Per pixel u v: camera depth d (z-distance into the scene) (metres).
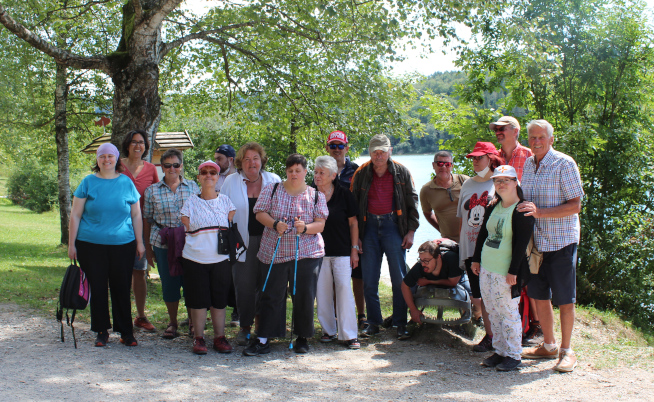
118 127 7.36
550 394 3.78
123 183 4.75
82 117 15.62
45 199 31.55
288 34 9.19
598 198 11.56
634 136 11.28
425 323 5.80
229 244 4.76
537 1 11.13
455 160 12.23
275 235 4.82
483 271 4.48
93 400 3.40
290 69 9.63
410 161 46.31
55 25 11.37
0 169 47.88
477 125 11.94
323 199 4.90
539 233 4.42
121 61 7.32
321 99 9.75
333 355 4.91
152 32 7.34
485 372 4.36
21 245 14.62
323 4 8.07
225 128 20.00
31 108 14.94
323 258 5.25
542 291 4.50
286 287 4.91
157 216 5.14
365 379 4.18
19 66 12.95
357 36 9.18
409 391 3.88
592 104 11.70
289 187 4.86
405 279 5.43
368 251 5.71
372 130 9.68
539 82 11.16
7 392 3.43
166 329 5.34
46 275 8.93
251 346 4.84
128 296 4.81
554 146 10.77
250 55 9.58
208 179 4.74
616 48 11.22
